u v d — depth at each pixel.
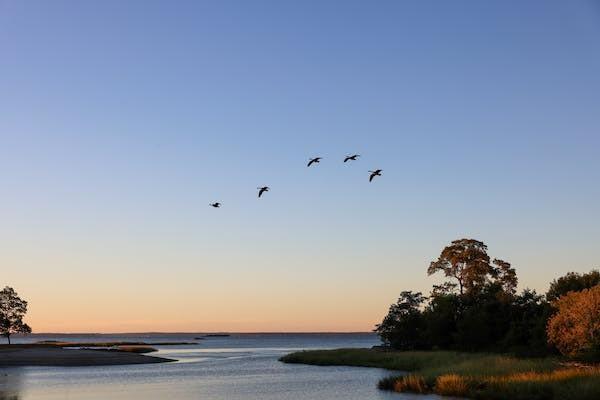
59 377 68.19
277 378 65.69
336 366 84.00
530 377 43.41
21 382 62.34
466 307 88.44
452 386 45.31
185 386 58.00
